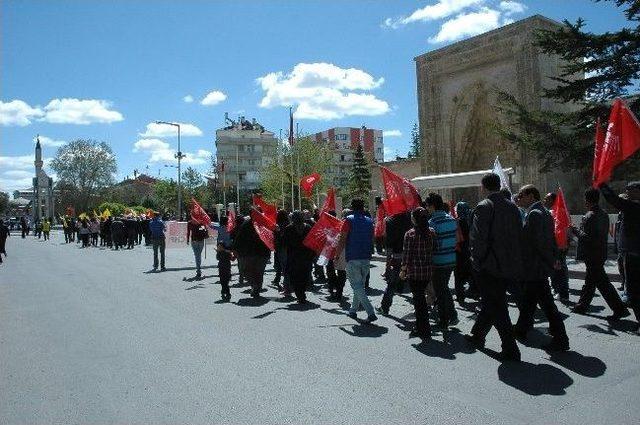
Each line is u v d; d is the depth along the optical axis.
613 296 7.64
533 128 22.11
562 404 4.54
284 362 5.97
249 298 10.79
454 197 32.41
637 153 19.61
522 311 6.73
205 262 18.92
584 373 5.36
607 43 19.25
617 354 6.01
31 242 38.09
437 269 7.48
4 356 6.56
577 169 22.23
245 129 101.06
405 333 7.33
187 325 8.10
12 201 109.75
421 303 6.95
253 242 10.65
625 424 4.10
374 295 10.78
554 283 9.20
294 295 11.09
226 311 9.28
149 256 22.36
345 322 8.14
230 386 5.18
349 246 8.16
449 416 4.31
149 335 7.47
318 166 61.94
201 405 4.69
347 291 11.75
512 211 5.84
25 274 16.39
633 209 6.88
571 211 29.08
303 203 51.50
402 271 7.02
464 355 6.14
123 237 28.31
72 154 84.69
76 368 5.96
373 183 42.75
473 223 5.93
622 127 6.89
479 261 5.87
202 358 6.20
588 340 6.64
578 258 7.96
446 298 7.53
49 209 86.00
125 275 15.26
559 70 28.64
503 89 29.78
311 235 9.76
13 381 5.54
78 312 9.50
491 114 30.55
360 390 4.98
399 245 8.62
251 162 98.81
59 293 12.00
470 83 31.56
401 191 8.73
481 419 4.24
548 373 5.39
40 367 6.04
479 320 6.40
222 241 10.70
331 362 5.94
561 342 6.20
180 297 10.97
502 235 5.78
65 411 4.66
